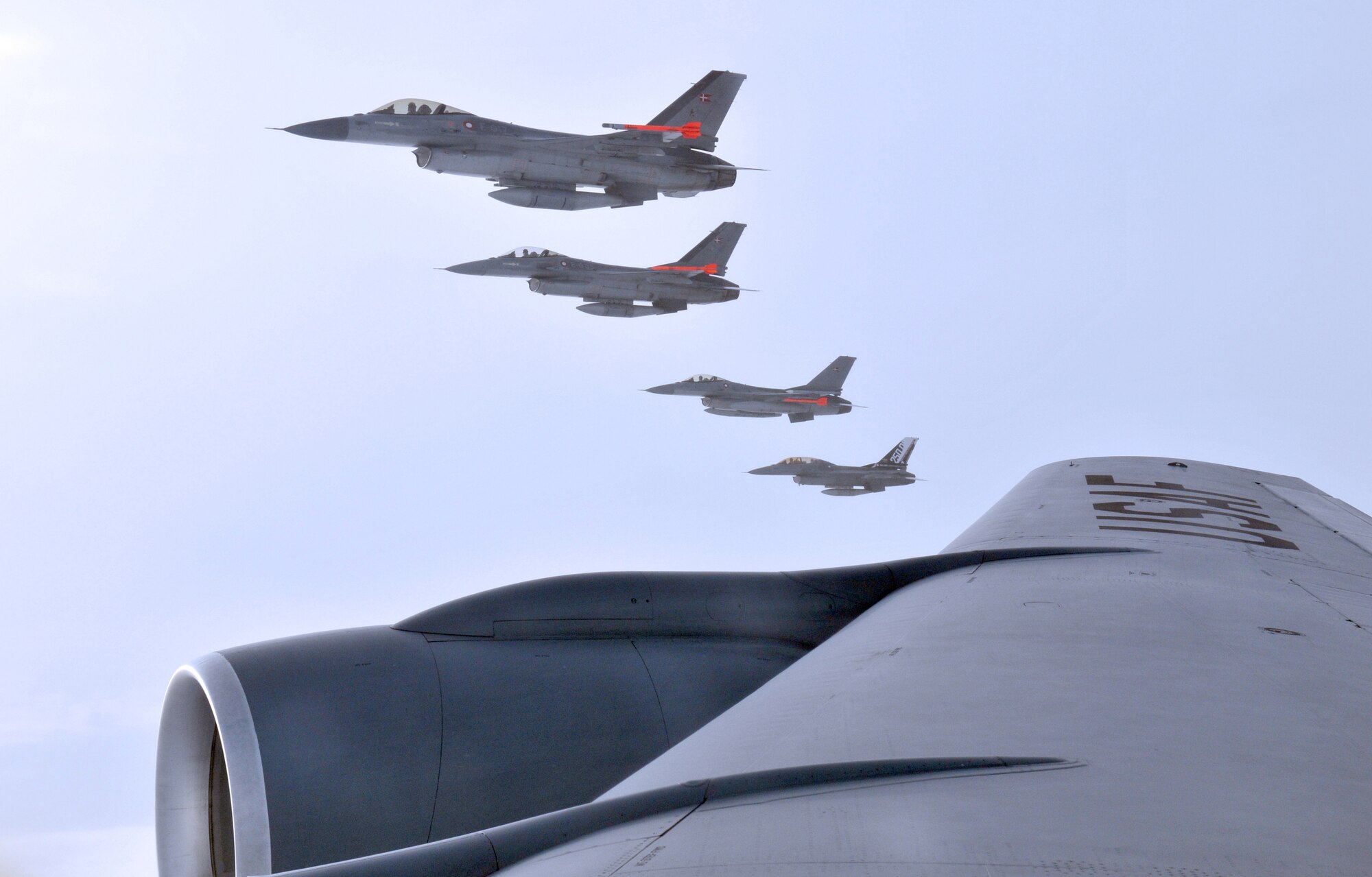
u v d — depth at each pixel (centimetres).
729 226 12362
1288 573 1233
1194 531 1462
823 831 409
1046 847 384
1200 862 371
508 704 1086
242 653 1066
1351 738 557
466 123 9125
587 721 1098
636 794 482
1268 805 438
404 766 1012
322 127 8744
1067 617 898
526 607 1186
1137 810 427
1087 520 1532
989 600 1001
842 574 1312
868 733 557
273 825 952
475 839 460
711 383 14162
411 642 1126
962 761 495
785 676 784
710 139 10406
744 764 524
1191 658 745
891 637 866
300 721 1005
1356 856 383
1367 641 879
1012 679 674
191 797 1094
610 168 9750
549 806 1040
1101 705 609
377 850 977
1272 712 604
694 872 375
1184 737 544
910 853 380
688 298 11625
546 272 11006
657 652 1199
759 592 1284
